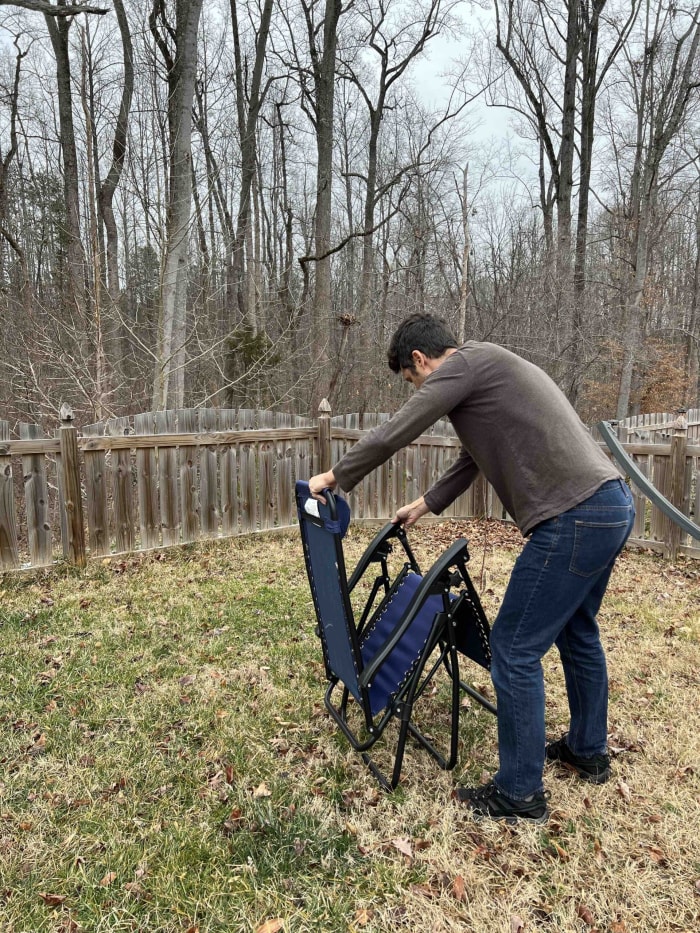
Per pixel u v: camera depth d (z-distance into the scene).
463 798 2.02
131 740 2.34
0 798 2.00
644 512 5.18
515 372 1.79
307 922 1.57
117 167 8.64
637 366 15.14
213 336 9.95
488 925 1.56
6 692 2.65
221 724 2.45
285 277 14.78
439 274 14.61
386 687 2.08
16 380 8.06
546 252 12.56
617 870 1.73
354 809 1.99
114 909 1.60
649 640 3.29
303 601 3.80
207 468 4.98
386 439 1.76
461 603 2.07
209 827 1.89
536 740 1.86
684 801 2.01
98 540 4.48
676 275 18.44
